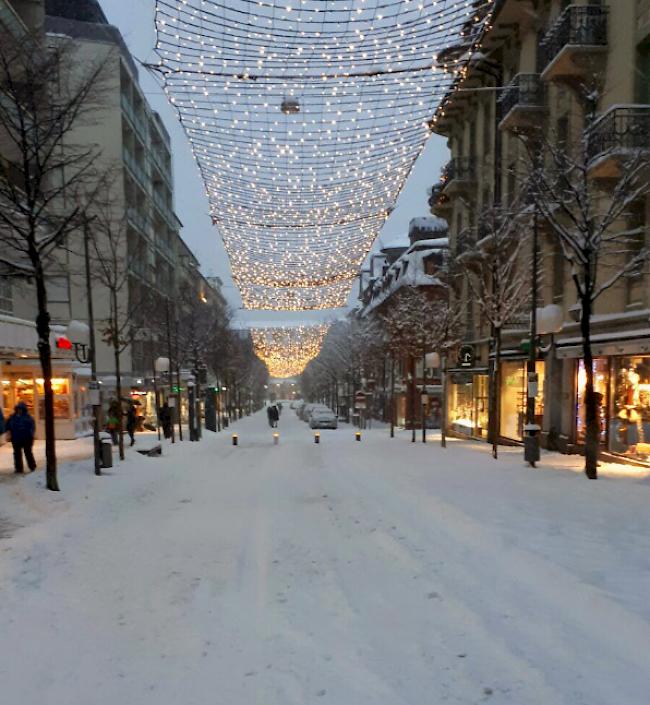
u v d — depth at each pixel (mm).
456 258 19000
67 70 9820
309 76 7602
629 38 10789
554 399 14320
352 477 10383
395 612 3945
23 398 17859
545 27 14703
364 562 5070
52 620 3916
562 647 3312
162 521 6938
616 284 11570
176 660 3346
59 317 24359
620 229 11234
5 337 14789
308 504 7965
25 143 8398
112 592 4434
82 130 24922
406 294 29953
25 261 13820
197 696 2957
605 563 4523
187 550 5574
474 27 6922
